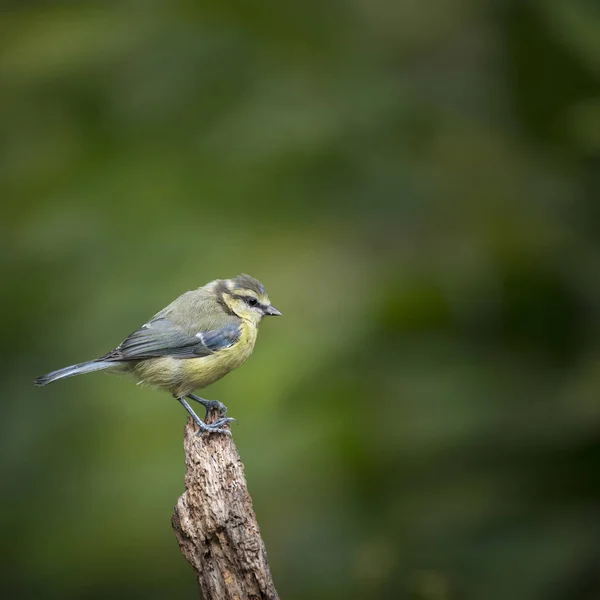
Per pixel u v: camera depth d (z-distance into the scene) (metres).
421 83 12.75
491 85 11.99
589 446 8.55
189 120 12.40
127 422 11.82
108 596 11.98
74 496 11.68
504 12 10.95
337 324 10.60
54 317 12.22
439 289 9.75
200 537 6.96
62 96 12.54
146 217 11.83
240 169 11.95
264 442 10.62
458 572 8.61
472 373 9.20
